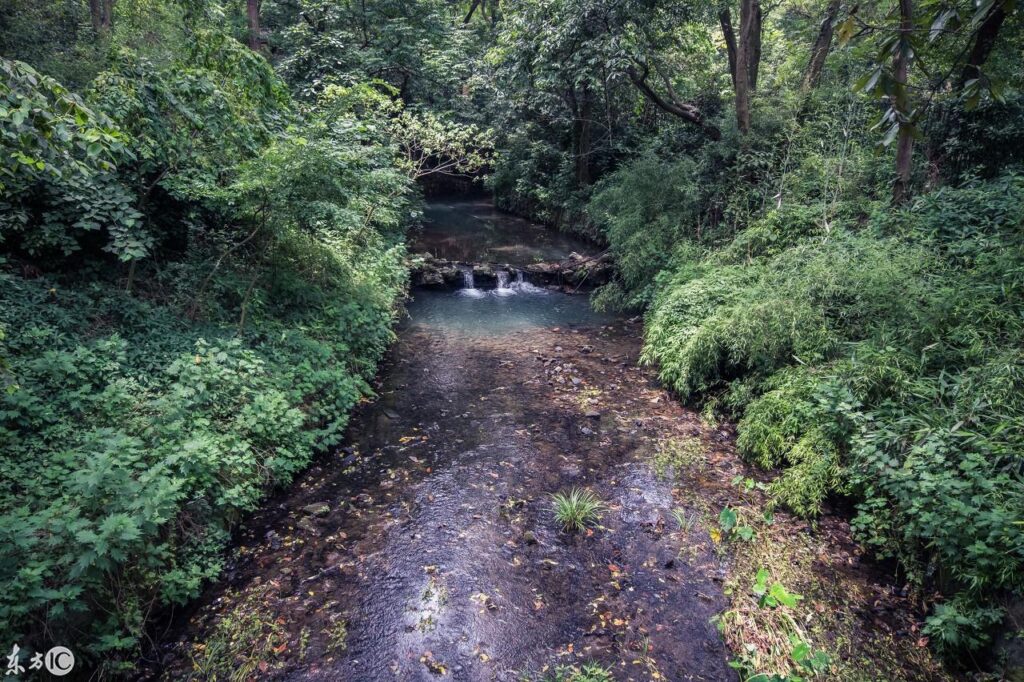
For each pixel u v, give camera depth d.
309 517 5.02
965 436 4.23
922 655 3.66
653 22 11.98
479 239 16.05
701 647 3.78
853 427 5.07
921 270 6.14
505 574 4.43
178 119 6.16
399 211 11.88
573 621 4.00
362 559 4.56
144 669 3.55
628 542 4.78
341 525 4.96
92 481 3.50
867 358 5.54
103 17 15.08
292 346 6.79
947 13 2.16
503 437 6.50
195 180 6.16
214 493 4.71
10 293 5.16
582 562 4.56
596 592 4.25
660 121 16.55
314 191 6.51
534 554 4.65
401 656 3.70
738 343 6.54
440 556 4.61
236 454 5.03
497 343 9.40
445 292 12.24
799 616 3.98
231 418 5.33
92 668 3.38
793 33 14.75
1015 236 5.99
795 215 8.88
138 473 4.23
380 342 8.70
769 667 3.59
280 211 6.50
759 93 12.20
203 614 3.99
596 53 11.54
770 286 7.16
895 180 8.00
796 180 9.63
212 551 4.43
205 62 6.95
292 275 7.87
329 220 7.64
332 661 3.65
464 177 24.42
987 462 3.95
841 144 9.55
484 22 22.89
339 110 8.38
